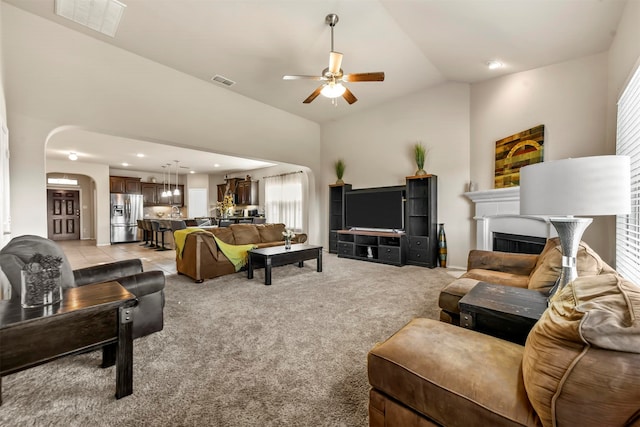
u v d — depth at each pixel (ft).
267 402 4.77
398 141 17.62
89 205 34.24
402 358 3.55
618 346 2.12
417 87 15.92
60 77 10.14
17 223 9.22
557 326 2.57
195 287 11.71
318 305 9.46
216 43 11.36
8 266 5.06
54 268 4.82
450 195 15.40
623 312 2.35
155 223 24.97
